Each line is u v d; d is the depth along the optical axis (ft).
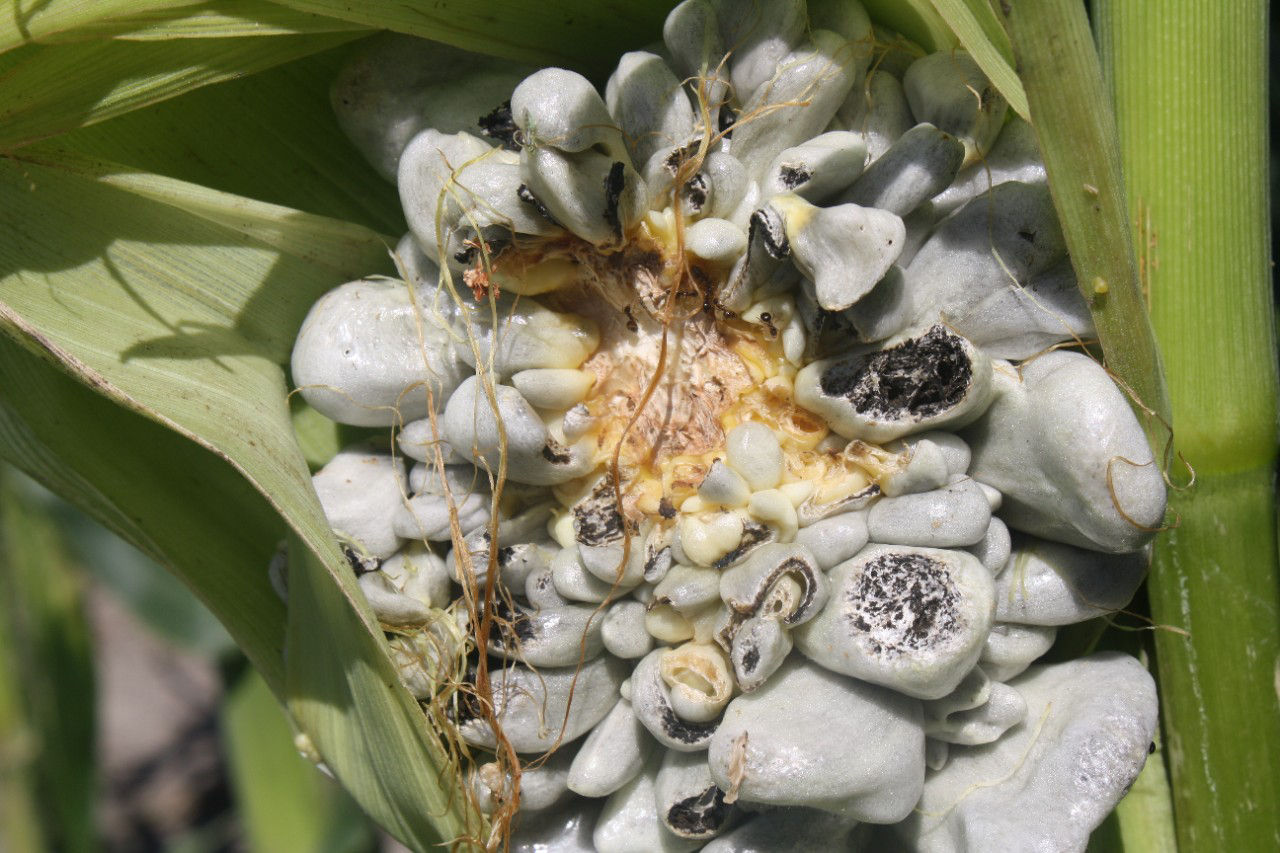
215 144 2.09
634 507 1.99
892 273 1.96
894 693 1.96
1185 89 1.98
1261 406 1.99
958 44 1.99
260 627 2.16
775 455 1.97
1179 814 2.03
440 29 2.00
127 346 1.98
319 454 2.13
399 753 2.01
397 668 1.96
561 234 1.98
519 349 1.99
